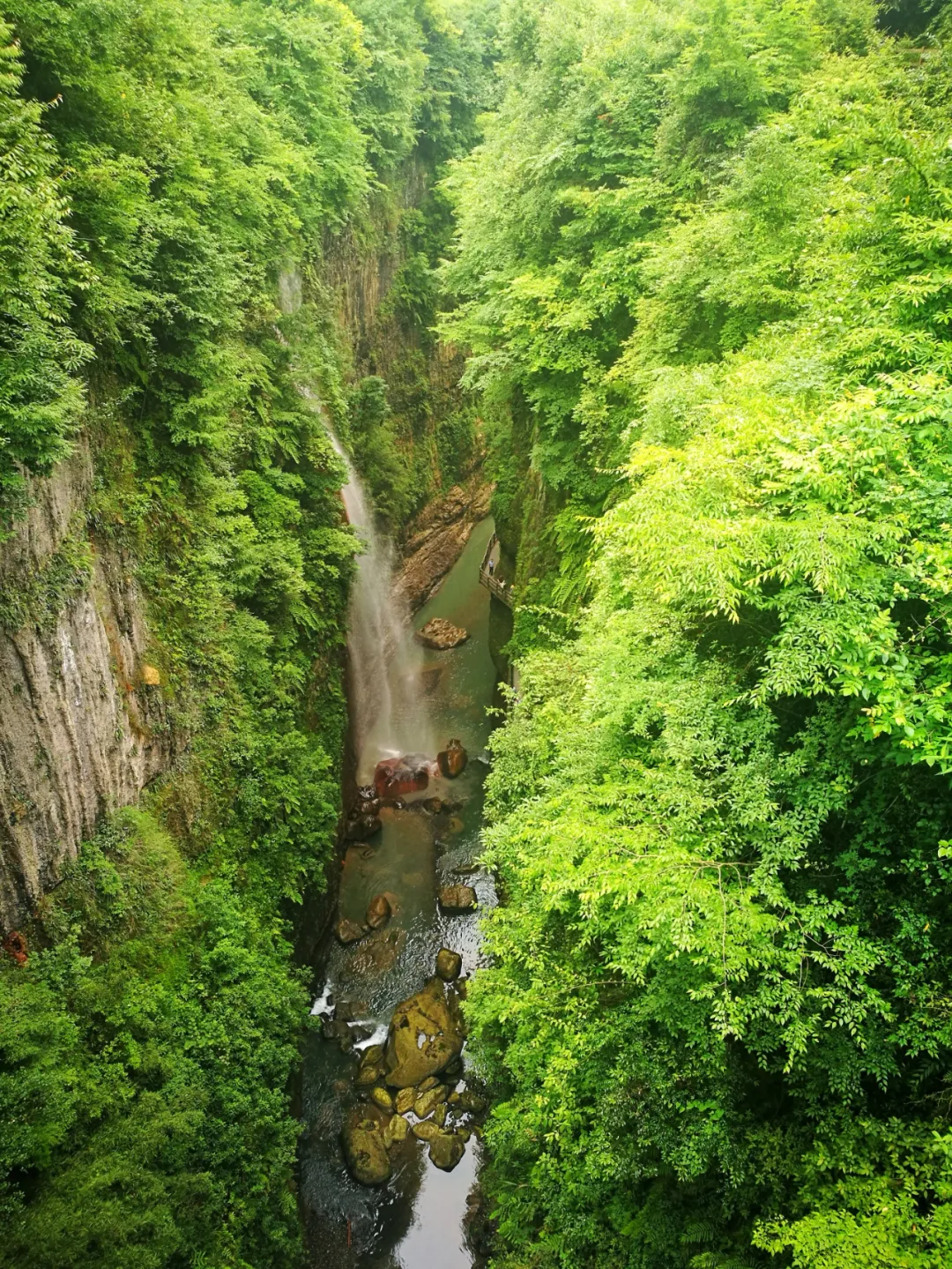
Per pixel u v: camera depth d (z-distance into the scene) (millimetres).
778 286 12023
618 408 17172
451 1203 14555
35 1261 8297
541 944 10500
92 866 11914
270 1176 12148
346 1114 16000
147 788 13680
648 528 7594
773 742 7875
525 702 15148
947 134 8641
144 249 12820
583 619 15984
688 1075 7492
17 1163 8938
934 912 6848
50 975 10844
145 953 12359
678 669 9258
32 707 10773
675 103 15922
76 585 11555
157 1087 11227
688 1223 8109
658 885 7152
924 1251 5723
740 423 8047
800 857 7160
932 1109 6789
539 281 17938
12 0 10188
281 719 17797
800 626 6520
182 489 15391
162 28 14758
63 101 11695
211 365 15266
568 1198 9680
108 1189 9445
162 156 13656
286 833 16594
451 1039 17141
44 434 9203
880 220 8742
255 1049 12758
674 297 14133
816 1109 7051
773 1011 7031
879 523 6469
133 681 13359
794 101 14102
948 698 5898
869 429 6754
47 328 9578
